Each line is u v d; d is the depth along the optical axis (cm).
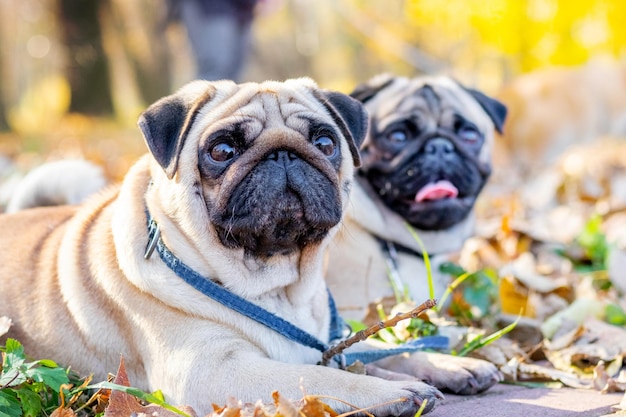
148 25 673
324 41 898
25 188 131
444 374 97
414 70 561
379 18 555
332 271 120
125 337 93
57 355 97
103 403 88
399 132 121
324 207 90
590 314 116
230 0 286
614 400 92
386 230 121
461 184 121
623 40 390
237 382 86
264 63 838
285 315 94
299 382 86
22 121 707
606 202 187
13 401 85
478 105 128
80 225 101
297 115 92
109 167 268
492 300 120
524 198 232
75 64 531
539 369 101
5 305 100
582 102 364
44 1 587
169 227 91
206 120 91
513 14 390
